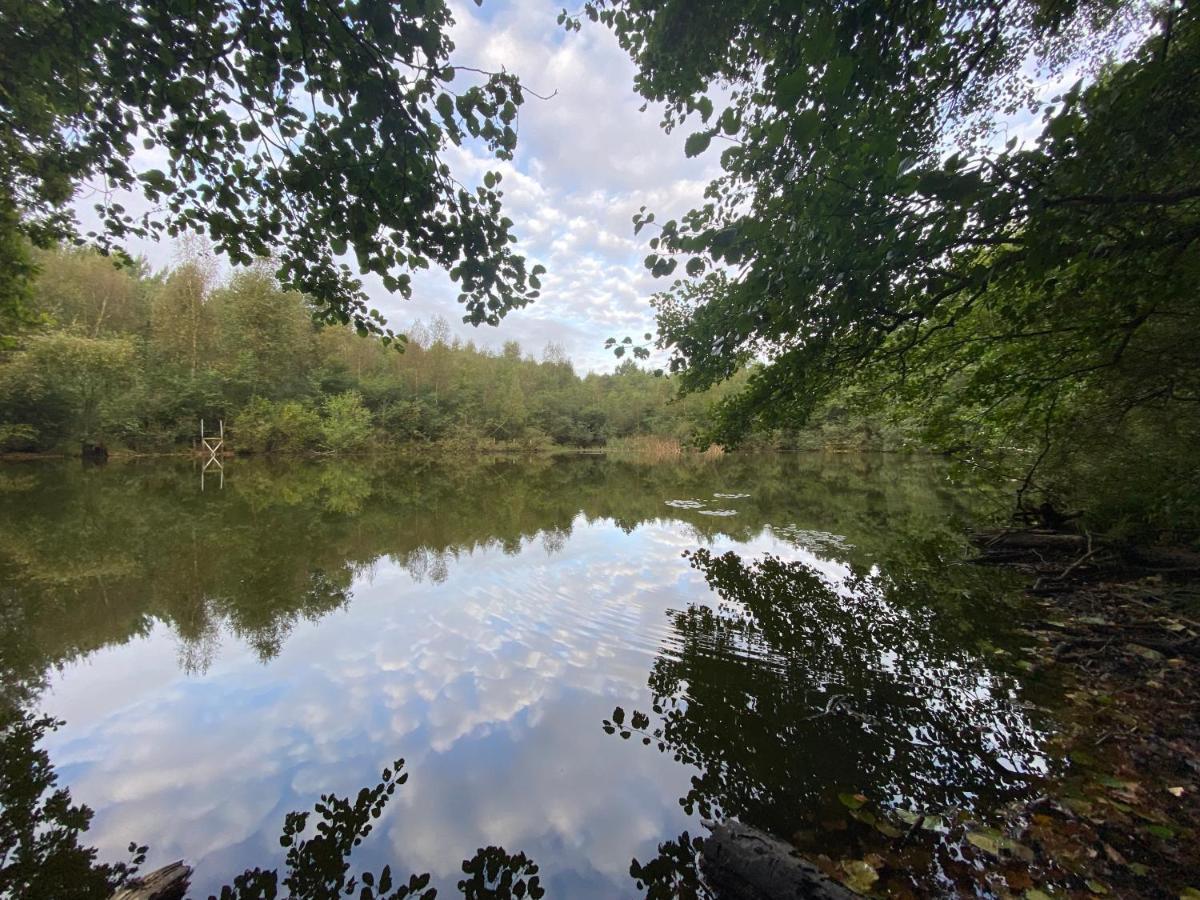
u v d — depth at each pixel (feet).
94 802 8.21
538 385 156.66
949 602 17.69
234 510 35.65
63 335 64.44
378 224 10.52
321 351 103.91
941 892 6.28
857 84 7.63
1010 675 12.39
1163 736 9.52
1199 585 16.60
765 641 14.47
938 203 7.65
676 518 34.22
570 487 53.67
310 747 9.71
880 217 7.86
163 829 7.64
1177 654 12.73
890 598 18.15
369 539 27.55
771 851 6.41
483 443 121.70
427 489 51.16
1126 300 10.25
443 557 23.86
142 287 100.22
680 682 12.14
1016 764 8.94
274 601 17.89
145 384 76.48
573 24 12.03
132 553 24.06
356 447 96.53
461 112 9.36
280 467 70.49
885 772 8.82
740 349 14.49
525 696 11.52
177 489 45.47
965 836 7.23
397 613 16.74
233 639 14.75
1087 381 16.90
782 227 8.69
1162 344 13.82
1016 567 21.58
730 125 8.40
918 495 44.98
